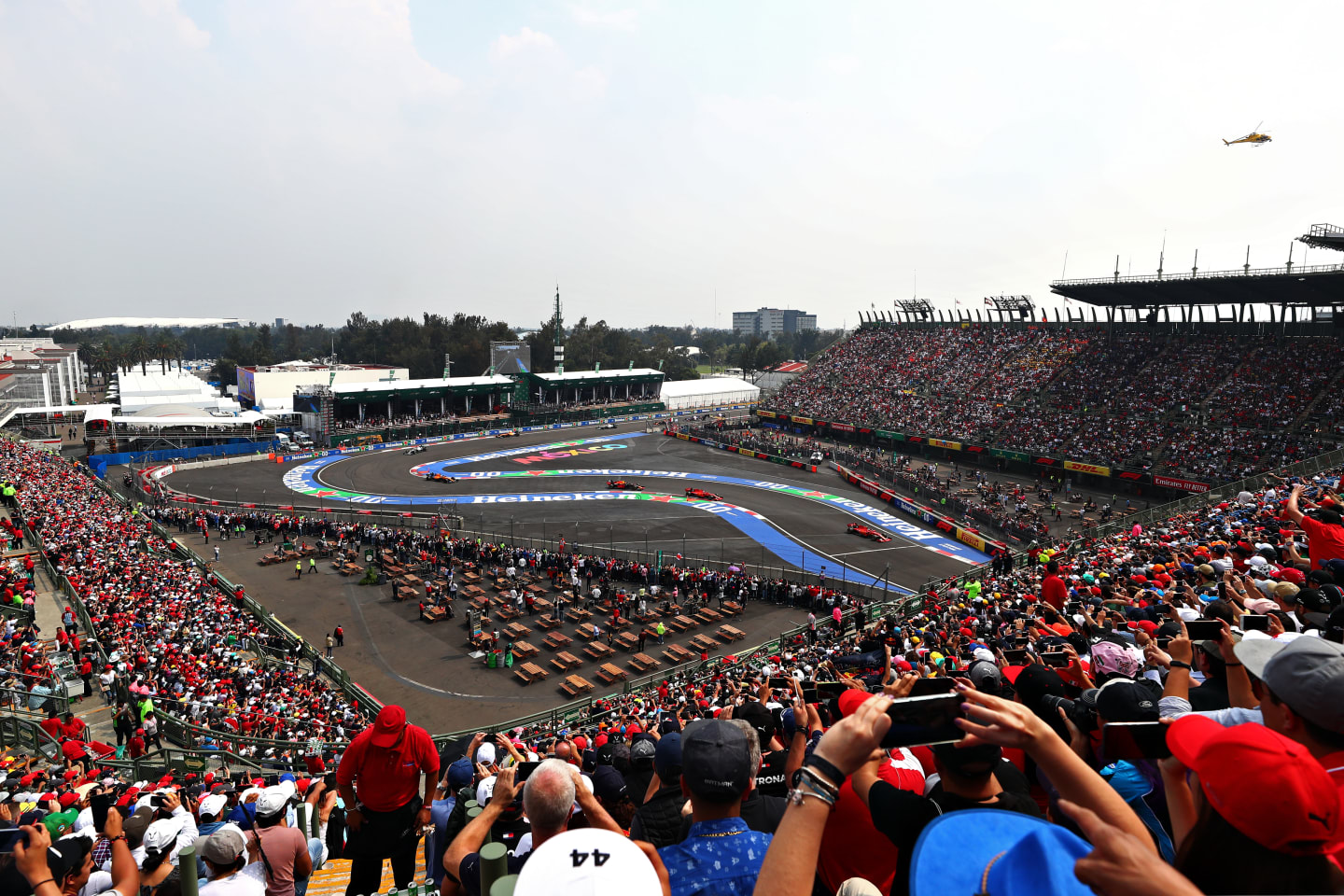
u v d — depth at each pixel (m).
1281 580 11.56
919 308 107.44
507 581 42.97
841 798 4.05
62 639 26.34
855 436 90.94
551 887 2.61
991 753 3.01
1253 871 2.15
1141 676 7.16
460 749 9.80
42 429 95.56
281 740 22.66
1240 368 68.75
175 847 6.77
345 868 7.86
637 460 85.62
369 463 82.81
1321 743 2.82
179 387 118.44
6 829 5.69
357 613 39.22
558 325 134.00
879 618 32.84
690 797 3.69
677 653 33.78
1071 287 78.31
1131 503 59.44
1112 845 1.79
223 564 46.94
